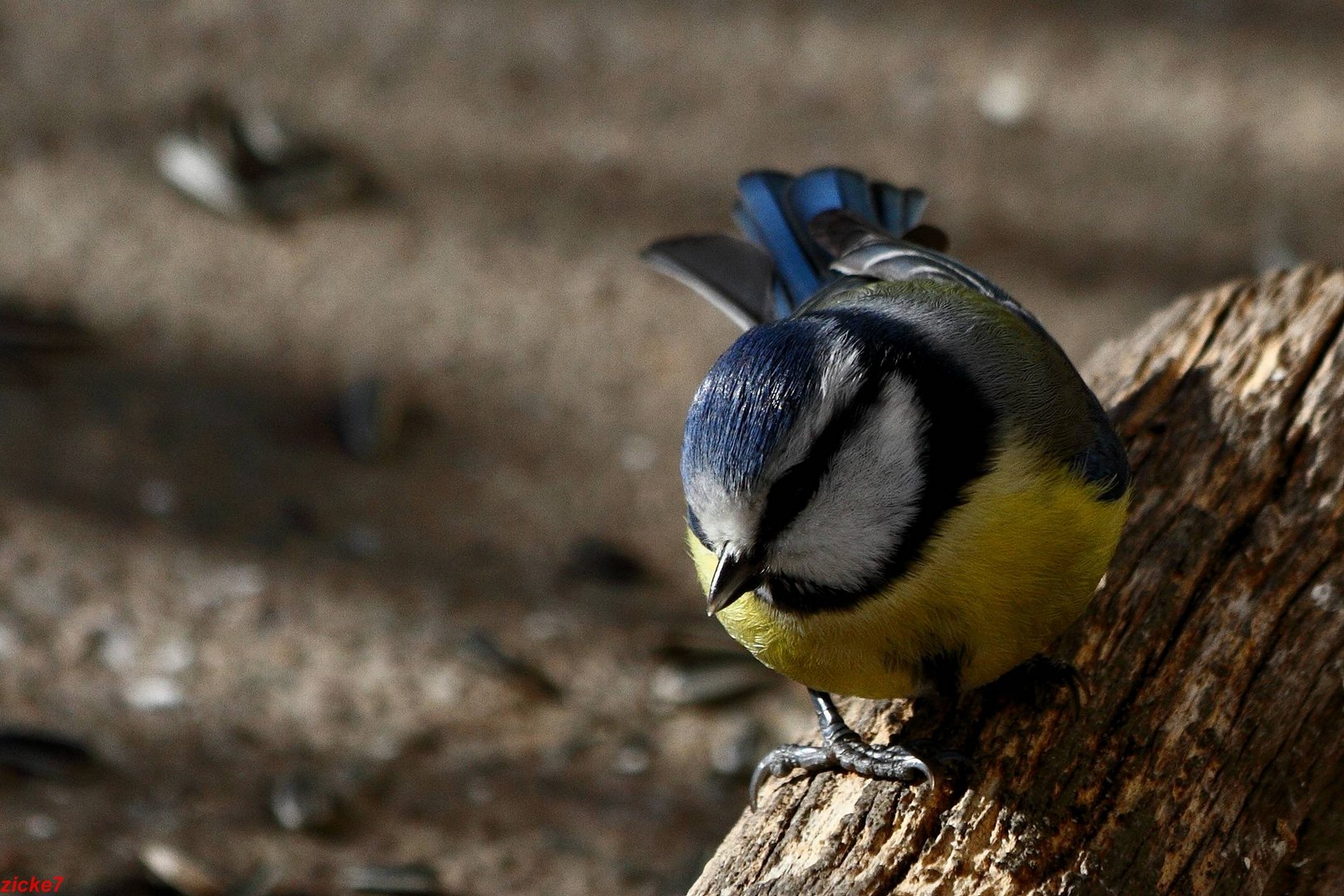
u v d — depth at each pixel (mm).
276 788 9617
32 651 10516
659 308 13930
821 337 5609
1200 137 15273
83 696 10219
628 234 14445
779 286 7809
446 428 12922
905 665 5746
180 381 13023
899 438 5484
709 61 16203
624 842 9375
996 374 5664
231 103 15406
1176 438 6980
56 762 9609
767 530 5484
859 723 6238
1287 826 5859
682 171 15023
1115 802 5691
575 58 16203
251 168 14734
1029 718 5977
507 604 11414
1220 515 6629
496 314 13812
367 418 12836
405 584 11500
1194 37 16406
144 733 9984
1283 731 5965
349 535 11898
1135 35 16469
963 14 16781
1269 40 16359
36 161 14781
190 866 8820
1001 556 5477
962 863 5492
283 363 13305
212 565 11445
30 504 11719
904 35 16531
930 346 5648
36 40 16016
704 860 9234
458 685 10688
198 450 12445
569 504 12328
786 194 8195
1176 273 13906
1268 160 15039
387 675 10703
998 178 14883
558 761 10133
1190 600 6324
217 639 10844
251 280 13945
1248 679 6086
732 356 5652
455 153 15164
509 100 15727
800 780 5941
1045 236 14281
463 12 16734
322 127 15289
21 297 13477
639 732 10469
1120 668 6105
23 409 12555
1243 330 7488
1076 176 14922
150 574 11289
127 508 11852
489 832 9398
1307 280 7730
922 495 5480
